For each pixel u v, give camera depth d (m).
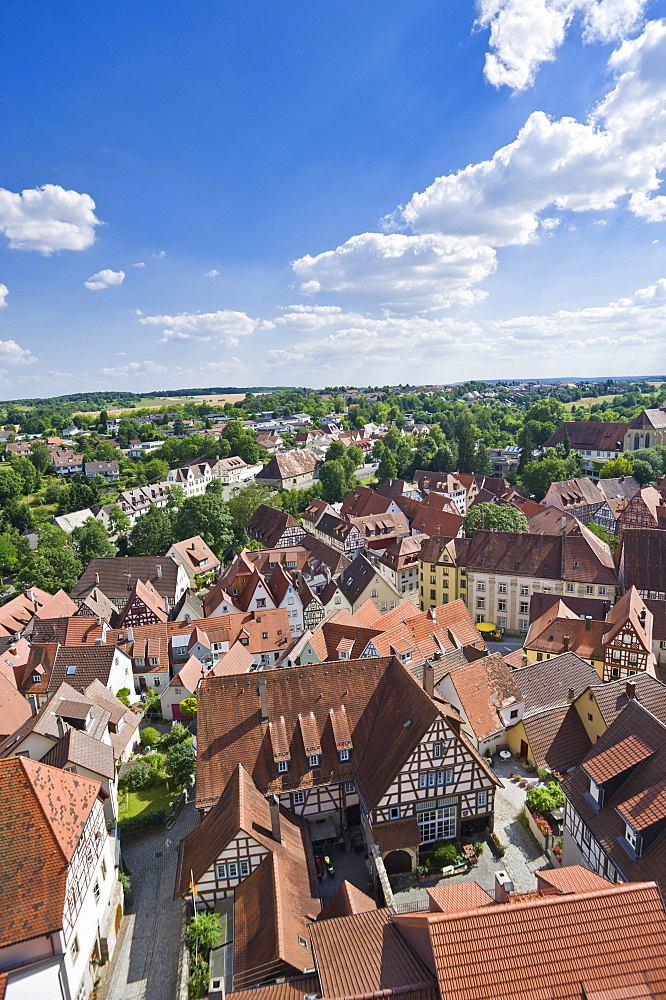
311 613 87.06
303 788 39.50
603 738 35.06
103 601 90.69
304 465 198.00
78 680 63.00
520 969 19.81
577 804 34.00
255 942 29.50
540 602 74.00
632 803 29.86
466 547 89.44
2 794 30.58
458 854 37.38
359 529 118.69
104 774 41.72
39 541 142.38
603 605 71.44
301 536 126.69
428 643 61.00
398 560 97.69
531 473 156.50
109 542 137.62
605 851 30.33
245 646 73.75
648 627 61.19
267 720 41.47
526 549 83.94
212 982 23.78
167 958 32.91
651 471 149.88
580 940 20.41
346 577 91.38
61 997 27.91
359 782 39.53
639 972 19.92
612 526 118.56
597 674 52.72
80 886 31.22
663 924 20.83
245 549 116.50
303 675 43.81
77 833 31.69
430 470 197.75
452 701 48.88
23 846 29.47
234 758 40.31
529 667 53.81
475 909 20.86
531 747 45.53
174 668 72.19
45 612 86.50
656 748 32.06
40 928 27.53
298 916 30.36
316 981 25.31
